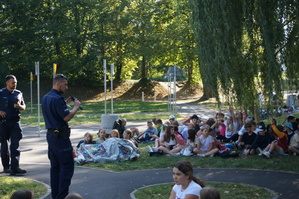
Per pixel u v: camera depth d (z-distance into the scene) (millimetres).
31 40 51375
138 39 53594
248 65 11820
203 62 12047
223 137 15680
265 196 8312
